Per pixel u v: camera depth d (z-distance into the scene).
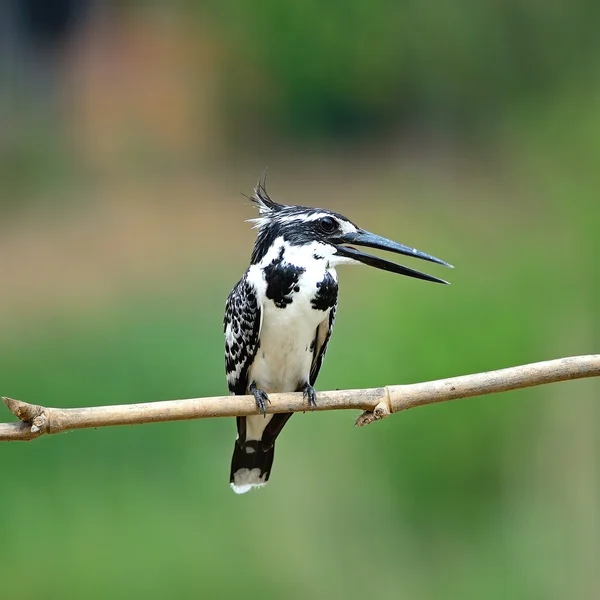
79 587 10.16
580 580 10.66
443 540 10.85
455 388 6.17
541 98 17.50
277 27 21.17
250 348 7.39
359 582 10.50
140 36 22.09
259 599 10.23
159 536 10.62
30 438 5.70
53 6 21.89
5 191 20.20
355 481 11.11
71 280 16.45
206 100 21.86
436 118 20.44
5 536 10.49
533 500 10.96
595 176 13.76
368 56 20.69
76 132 21.66
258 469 7.61
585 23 18.53
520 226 14.65
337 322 13.03
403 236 16.48
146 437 11.37
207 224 18.84
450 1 19.77
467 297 12.04
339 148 21.36
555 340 11.92
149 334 13.81
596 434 11.05
